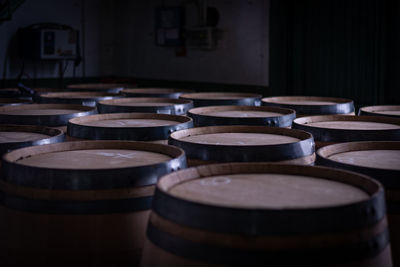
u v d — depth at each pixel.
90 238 1.83
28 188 1.86
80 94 5.49
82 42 10.75
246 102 4.39
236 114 3.80
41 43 9.38
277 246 1.33
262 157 2.29
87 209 1.82
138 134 2.78
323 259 1.35
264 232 1.33
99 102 4.14
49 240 1.84
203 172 1.84
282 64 8.27
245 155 2.28
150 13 10.58
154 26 10.54
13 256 1.92
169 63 10.42
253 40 8.90
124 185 1.85
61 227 1.83
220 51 9.45
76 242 1.83
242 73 9.14
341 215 1.36
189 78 10.09
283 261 1.33
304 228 1.33
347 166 2.00
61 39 9.75
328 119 3.55
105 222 1.83
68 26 10.07
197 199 1.55
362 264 1.40
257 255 1.33
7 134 2.92
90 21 10.87
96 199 1.82
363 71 7.33
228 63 9.35
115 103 4.45
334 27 7.57
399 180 1.87
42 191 1.84
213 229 1.36
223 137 2.83
